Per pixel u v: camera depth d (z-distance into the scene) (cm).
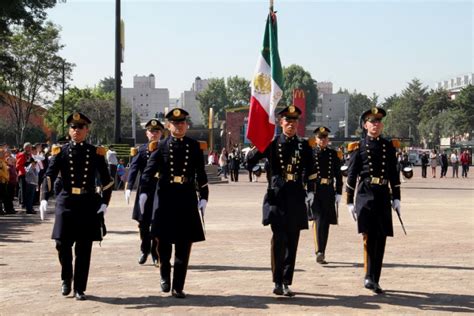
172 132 1009
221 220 2092
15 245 1524
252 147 1059
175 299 961
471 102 13562
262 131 1039
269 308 904
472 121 13425
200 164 1007
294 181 1008
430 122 14138
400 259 1325
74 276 969
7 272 1175
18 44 6519
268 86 1072
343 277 1134
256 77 1074
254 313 876
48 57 6638
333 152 1331
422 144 16125
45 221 2064
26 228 1870
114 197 3098
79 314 874
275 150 1016
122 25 3822
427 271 1189
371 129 1052
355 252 1429
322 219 1288
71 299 963
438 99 15675
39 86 6762
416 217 2195
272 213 995
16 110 6919
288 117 1020
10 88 6625
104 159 1008
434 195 3344
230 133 9325
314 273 1173
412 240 1614
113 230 1812
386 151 1045
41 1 4706
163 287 1005
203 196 1010
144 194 1007
